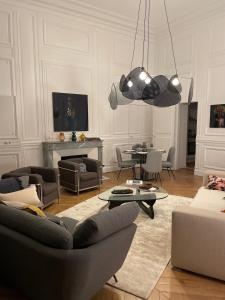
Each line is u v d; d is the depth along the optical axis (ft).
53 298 5.57
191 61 21.42
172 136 23.86
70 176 15.81
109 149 23.00
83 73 20.43
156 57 24.70
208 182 12.55
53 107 18.99
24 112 17.63
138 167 24.95
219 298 6.63
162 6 19.07
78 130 20.63
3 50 16.42
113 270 6.68
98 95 21.62
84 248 5.30
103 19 20.57
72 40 19.49
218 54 19.44
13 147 17.28
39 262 5.37
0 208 6.60
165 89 11.39
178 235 7.55
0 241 6.23
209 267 7.27
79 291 5.39
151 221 11.48
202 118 20.79
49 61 18.45
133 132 24.77
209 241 7.13
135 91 11.69
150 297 6.67
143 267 7.96
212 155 20.29
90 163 17.31
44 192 12.58
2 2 16.07
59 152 18.78
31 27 17.38
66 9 18.58
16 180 10.89
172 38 22.90
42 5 17.52
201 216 7.17
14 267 6.30
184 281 7.32
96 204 13.94
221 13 18.90
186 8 19.43
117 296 6.70
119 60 22.62
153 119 25.57
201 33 20.45
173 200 14.48
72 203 14.20
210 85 20.12
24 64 17.34
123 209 6.35
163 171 22.91
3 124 16.75
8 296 6.85
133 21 21.75
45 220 5.82
